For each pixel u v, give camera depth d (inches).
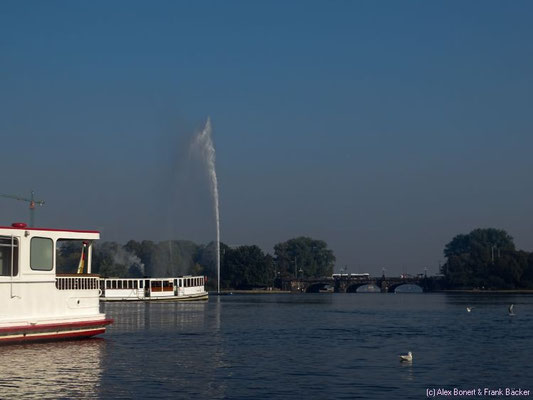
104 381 1855.3
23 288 2463.1
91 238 2714.1
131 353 2431.1
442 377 1946.4
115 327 3681.1
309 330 3540.8
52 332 2571.4
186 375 1958.7
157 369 2063.2
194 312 5349.4
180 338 3026.6
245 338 3056.1
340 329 3624.5
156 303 7032.5
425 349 2618.1
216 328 3636.8
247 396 1668.3
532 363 2222.0
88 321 2696.9
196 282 7455.7
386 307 6702.8
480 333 3361.2
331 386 1801.2
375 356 2393.0
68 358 2258.9
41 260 2524.6
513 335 3238.2
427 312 5546.3
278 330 3521.2
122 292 7066.9
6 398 1638.8
